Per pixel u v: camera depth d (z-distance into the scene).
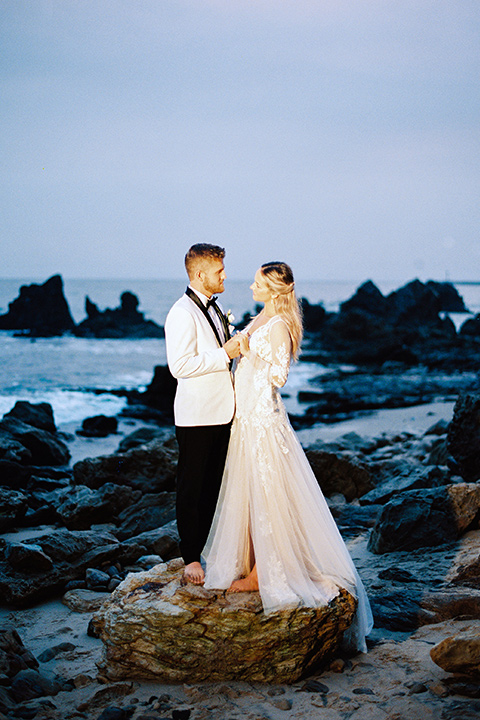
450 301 71.31
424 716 2.98
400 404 18.67
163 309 87.50
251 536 3.72
